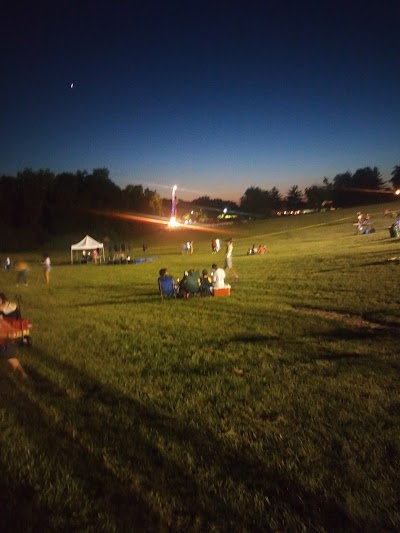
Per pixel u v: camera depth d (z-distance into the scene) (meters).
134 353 8.40
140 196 109.75
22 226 92.56
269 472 4.03
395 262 20.12
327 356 7.62
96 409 5.62
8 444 4.66
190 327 10.65
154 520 3.41
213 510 3.51
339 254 27.38
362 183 138.75
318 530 3.23
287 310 12.25
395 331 9.14
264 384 6.36
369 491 3.66
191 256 41.91
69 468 4.15
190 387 6.36
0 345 6.91
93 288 21.48
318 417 5.15
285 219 94.44
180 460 4.27
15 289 23.11
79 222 96.12
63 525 3.34
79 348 8.98
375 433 4.67
